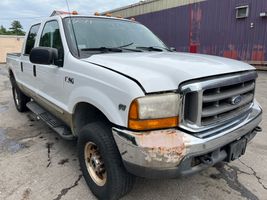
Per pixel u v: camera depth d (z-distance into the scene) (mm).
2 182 2971
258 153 3738
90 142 2586
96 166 2629
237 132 2395
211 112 2188
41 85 3758
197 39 15688
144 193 2787
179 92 2068
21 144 4043
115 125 2201
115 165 2314
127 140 2055
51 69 3266
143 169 2035
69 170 3246
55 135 4418
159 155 1977
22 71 4734
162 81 2084
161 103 2029
